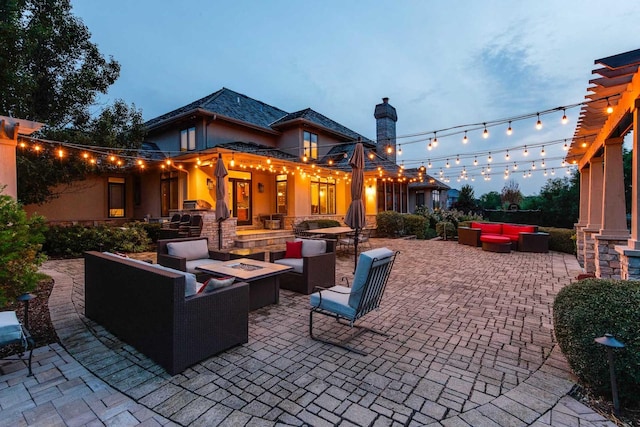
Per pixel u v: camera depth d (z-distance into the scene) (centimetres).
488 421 213
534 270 723
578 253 823
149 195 1283
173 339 265
